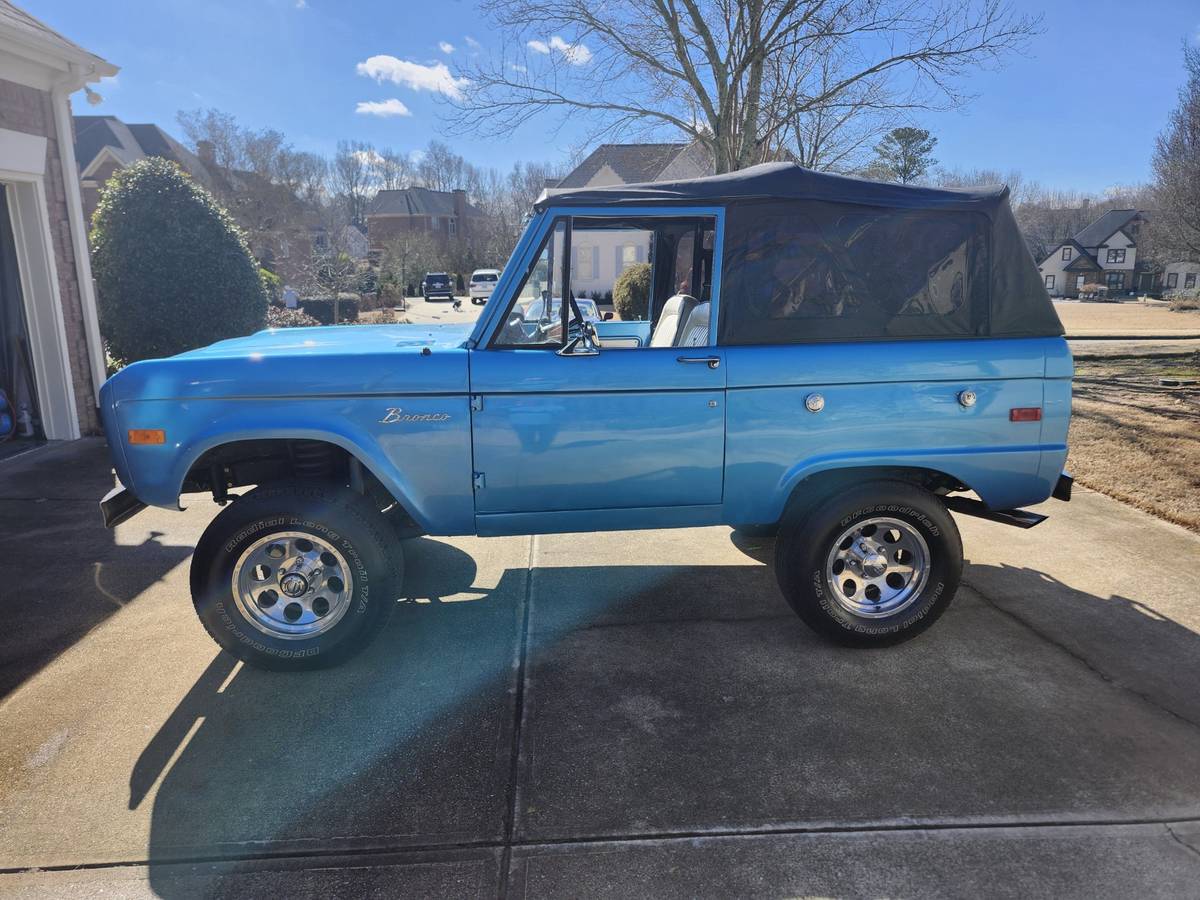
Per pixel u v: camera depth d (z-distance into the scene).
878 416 3.61
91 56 8.23
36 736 3.22
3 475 7.12
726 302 3.56
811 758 3.00
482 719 3.30
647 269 4.75
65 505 6.27
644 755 3.03
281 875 2.46
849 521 3.63
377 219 72.75
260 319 10.31
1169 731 3.14
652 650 3.86
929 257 3.61
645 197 3.52
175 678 3.66
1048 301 3.70
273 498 3.49
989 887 2.38
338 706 3.41
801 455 3.62
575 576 4.80
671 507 3.69
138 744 3.16
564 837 2.61
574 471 3.58
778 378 3.55
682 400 3.54
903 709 3.32
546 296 3.56
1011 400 3.66
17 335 8.36
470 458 3.54
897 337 3.62
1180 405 9.53
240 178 42.31
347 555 3.52
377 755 3.06
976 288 3.63
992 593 4.44
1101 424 8.44
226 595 3.53
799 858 2.50
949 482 3.94
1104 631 3.98
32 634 4.10
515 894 2.37
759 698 3.42
